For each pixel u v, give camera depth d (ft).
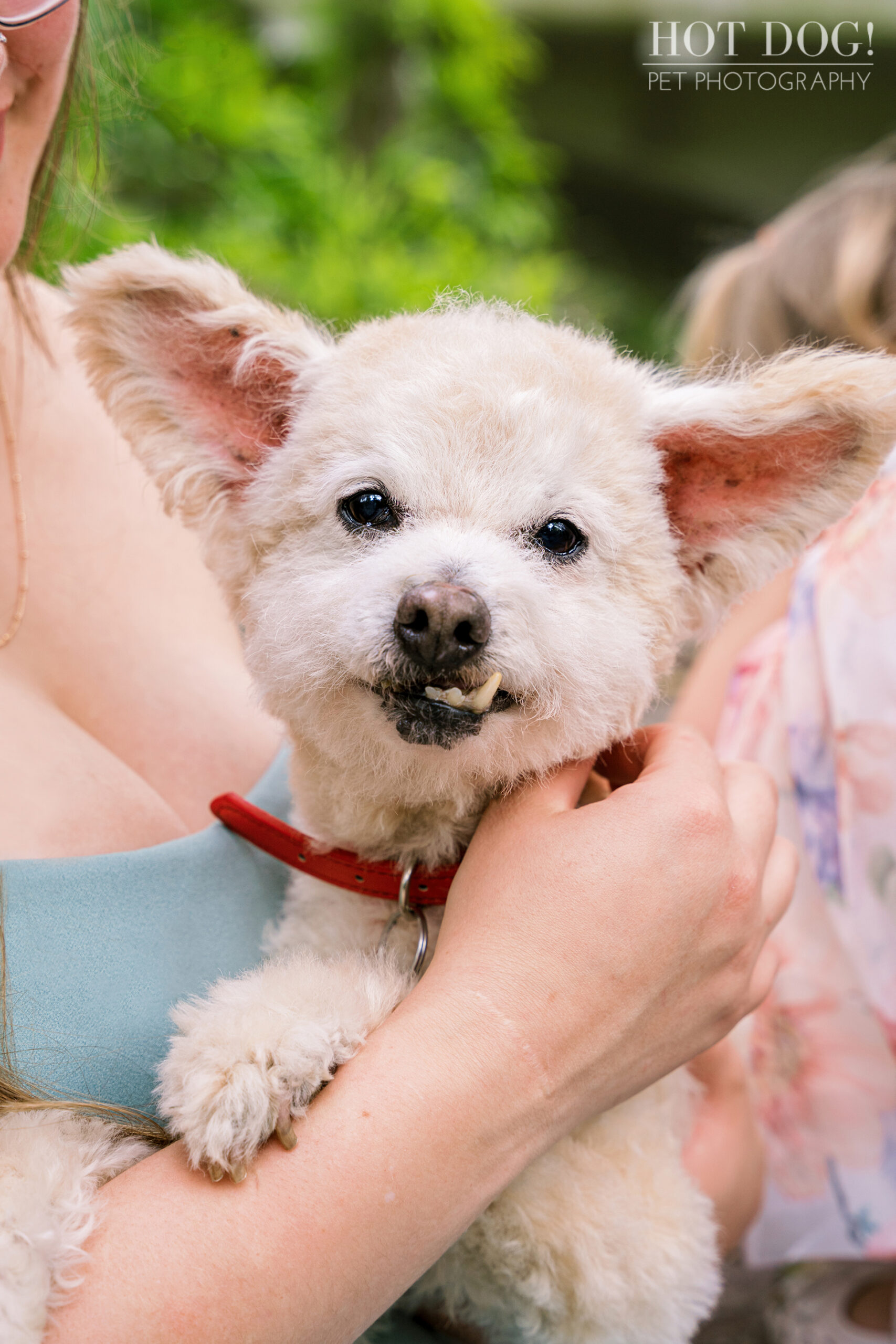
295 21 5.24
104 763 2.02
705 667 2.95
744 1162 2.17
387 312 3.90
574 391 2.04
